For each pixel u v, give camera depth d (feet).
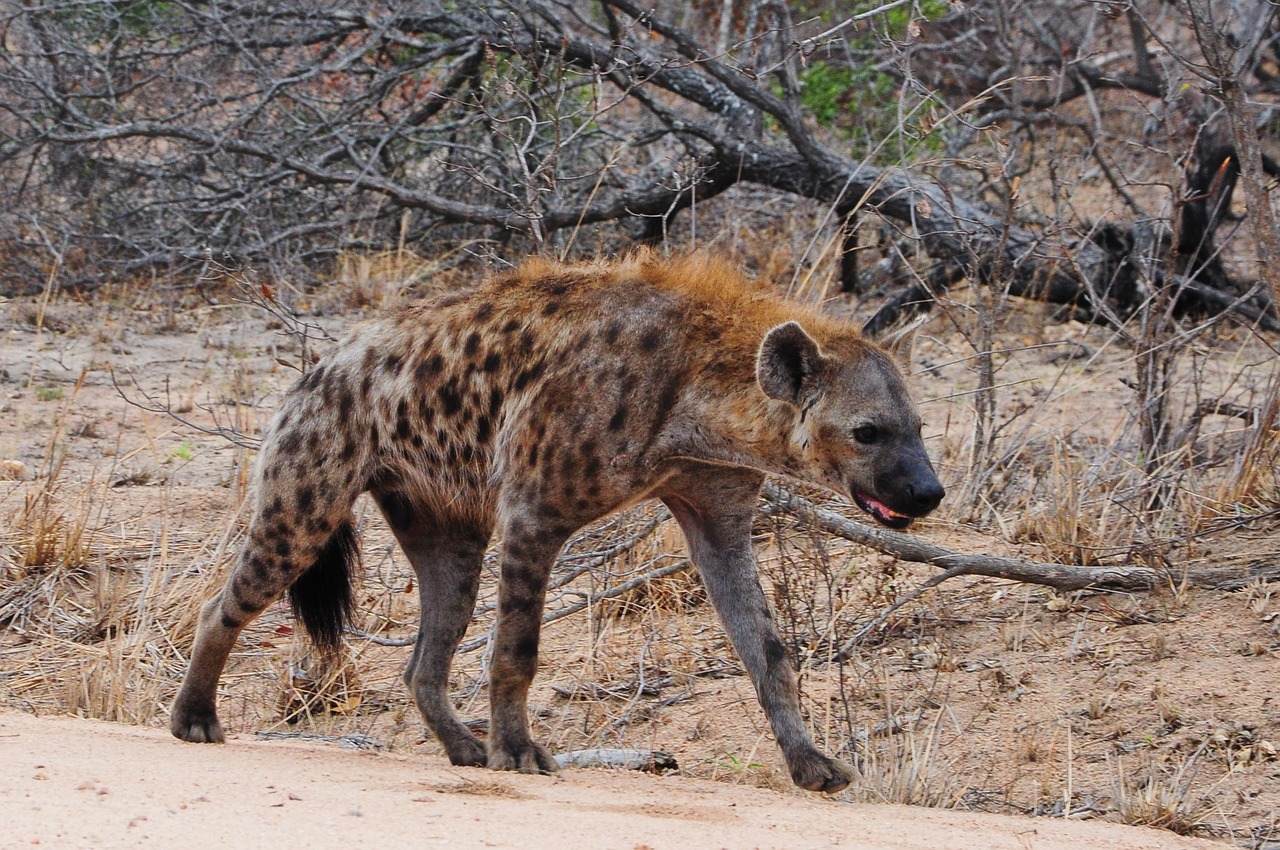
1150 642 33.86
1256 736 30.37
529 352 26.45
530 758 26.23
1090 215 66.95
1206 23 35.45
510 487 26.30
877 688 32.86
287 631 37.19
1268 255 35.01
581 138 61.62
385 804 21.04
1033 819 24.70
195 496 43.34
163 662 34.04
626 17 67.05
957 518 40.83
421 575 28.71
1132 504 39.70
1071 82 76.02
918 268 60.80
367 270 62.64
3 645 36.45
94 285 62.69
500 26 58.08
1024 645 34.73
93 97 62.95
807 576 35.60
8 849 17.13
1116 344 58.49
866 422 25.46
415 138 61.82
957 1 42.65
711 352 25.94
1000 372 56.65
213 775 22.38
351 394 27.27
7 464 44.32
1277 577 35.53
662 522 37.65
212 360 56.03
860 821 22.86
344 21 64.85
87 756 23.20
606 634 36.27
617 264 27.71
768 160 60.85
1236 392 51.98
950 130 70.28
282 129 63.52
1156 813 27.45
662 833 20.42
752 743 32.07
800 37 74.02
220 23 61.00
